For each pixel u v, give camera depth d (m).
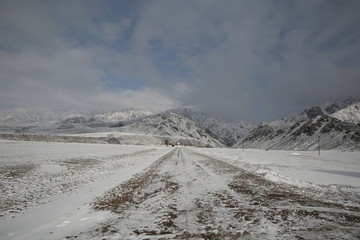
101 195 9.44
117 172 16.80
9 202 8.31
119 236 5.28
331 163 25.78
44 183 11.98
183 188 10.93
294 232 5.45
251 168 19.52
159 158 31.75
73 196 9.30
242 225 5.93
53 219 6.55
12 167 16.59
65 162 21.56
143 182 12.59
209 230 5.59
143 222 6.22
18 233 5.52
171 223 6.11
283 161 27.06
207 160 28.41
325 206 7.78
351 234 5.35
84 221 6.38
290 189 10.69
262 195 9.40
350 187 11.35
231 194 9.60
